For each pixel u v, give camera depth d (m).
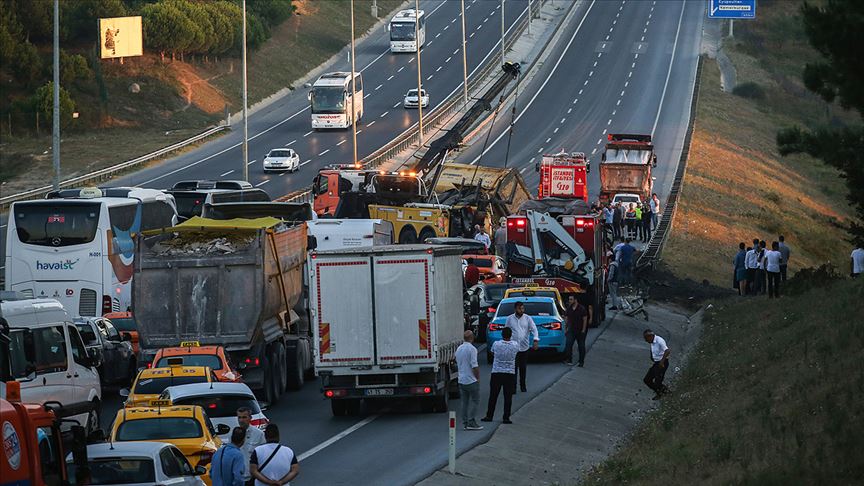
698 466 41.53
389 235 90.38
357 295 56.84
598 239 94.00
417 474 44.62
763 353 63.94
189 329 62.28
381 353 56.69
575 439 54.59
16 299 49.91
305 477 44.41
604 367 75.69
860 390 44.78
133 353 68.94
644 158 164.12
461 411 58.41
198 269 62.38
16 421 24.98
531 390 65.00
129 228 86.25
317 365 56.91
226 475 33.53
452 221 119.12
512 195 130.62
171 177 178.00
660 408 61.12
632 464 44.62
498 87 136.38
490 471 46.44
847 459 36.88
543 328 74.81
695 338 91.00
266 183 173.00
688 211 169.12
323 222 85.06
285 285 67.69
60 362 50.22
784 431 42.16
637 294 107.25
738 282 107.81
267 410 61.22
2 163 189.00
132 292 62.44
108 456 32.91
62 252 81.62
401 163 188.12
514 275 94.44
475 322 85.50
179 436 38.62
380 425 55.69
